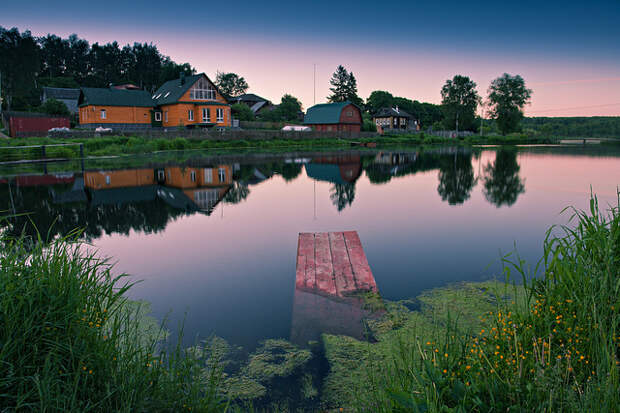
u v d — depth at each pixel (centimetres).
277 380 335
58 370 244
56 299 268
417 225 916
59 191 1330
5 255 288
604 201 1205
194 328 427
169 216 998
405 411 223
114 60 10312
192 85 4350
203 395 302
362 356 364
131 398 245
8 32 7112
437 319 435
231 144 4000
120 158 2692
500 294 502
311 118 6128
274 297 511
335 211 1086
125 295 514
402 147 5012
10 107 6397
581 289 306
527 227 888
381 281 564
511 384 227
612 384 209
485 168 2300
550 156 3319
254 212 1063
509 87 7294
